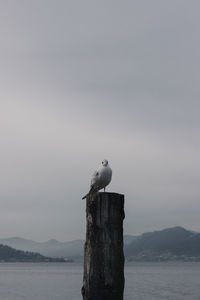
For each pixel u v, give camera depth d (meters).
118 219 12.21
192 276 133.12
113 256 12.02
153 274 151.25
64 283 94.69
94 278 11.95
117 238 12.12
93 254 12.02
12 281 103.69
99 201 12.16
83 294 12.15
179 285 87.25
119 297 11.98
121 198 12.34
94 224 12.12
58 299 59.81
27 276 132.38
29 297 62.97
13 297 62.97
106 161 16.02
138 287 80.50
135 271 185.38
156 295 64.44
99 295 11.88
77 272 170.25
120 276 12.05
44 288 79.50
